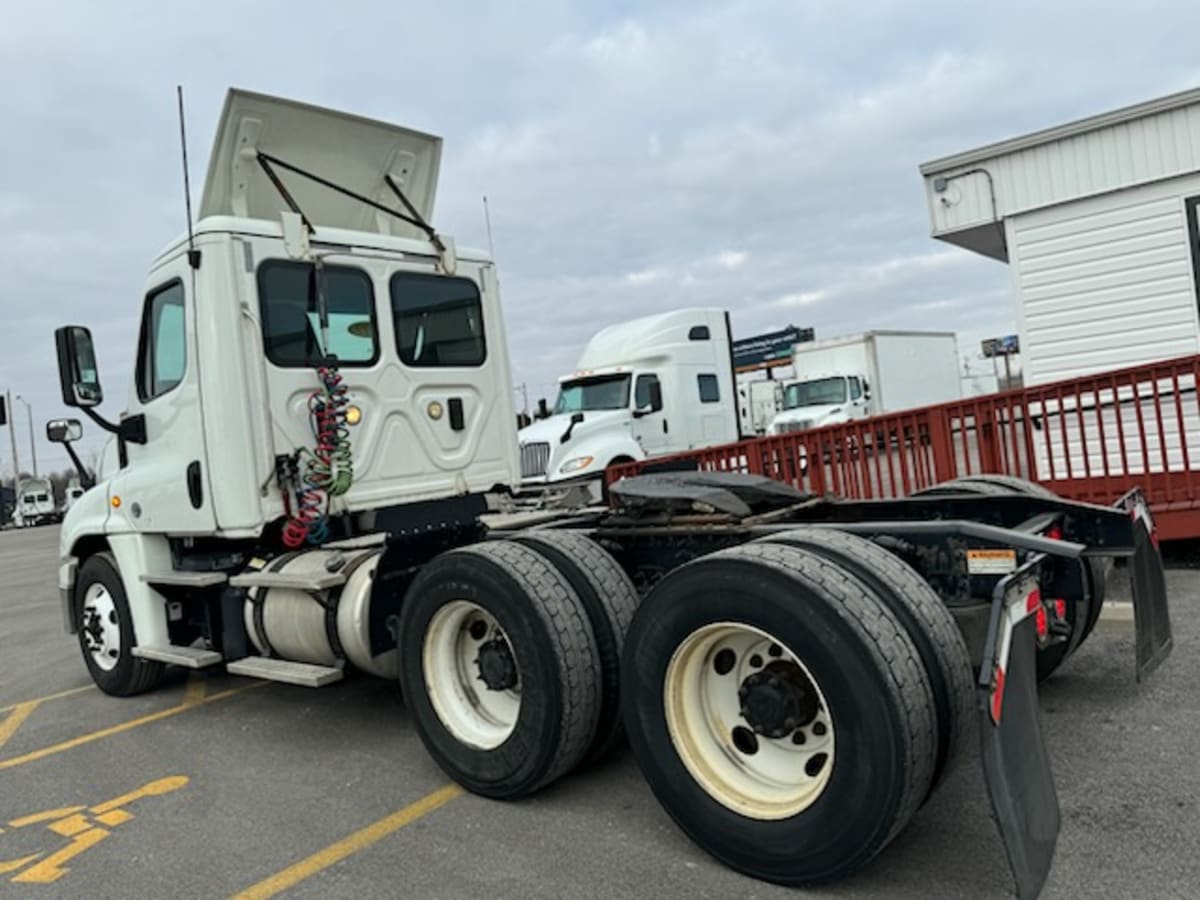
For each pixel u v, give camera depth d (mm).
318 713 5430
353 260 5348
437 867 3285
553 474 13156
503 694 3977
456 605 3889
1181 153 8492
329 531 5188
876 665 2674
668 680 3221
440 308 5809
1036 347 9469
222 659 5172
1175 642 5059
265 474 4875
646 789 3838
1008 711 2625
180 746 4984
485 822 3635
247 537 4926
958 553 3312
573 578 3727
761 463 8578
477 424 5930
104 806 4184
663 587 3219
